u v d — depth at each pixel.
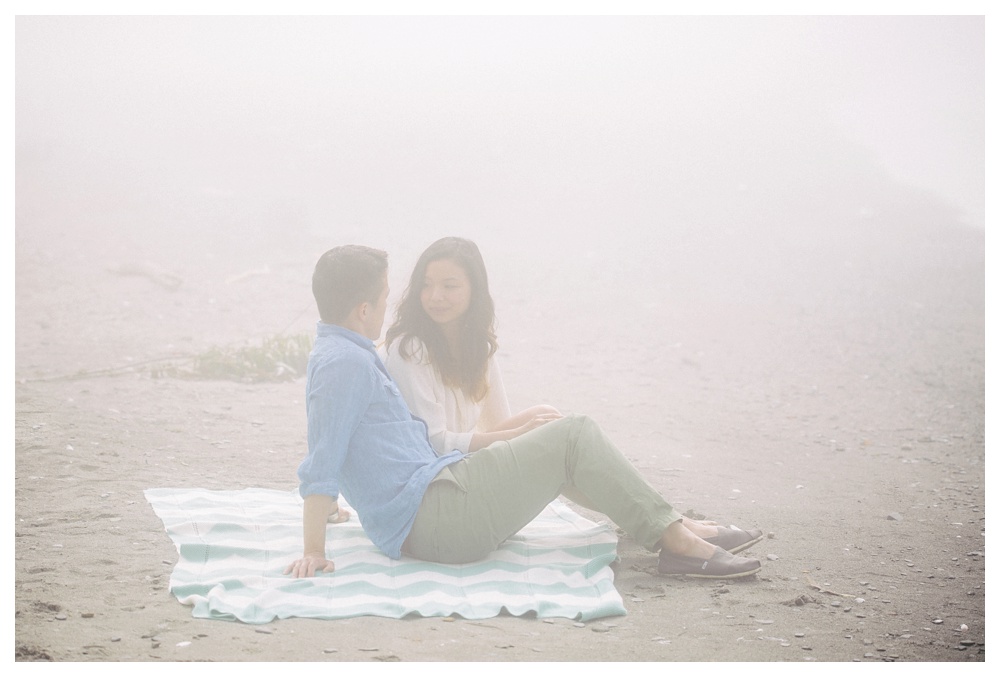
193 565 3.68
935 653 3.23
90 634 3.04
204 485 5.02
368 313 3.82
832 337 11.02
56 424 6.12
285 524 4.21
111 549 3.90
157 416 6.57
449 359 4.02
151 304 11.69
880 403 8.37
